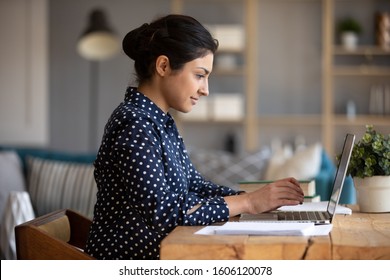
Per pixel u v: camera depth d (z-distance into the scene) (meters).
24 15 7.62
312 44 7.90
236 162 5.79
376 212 2.36
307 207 2.43
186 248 1.67
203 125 7.99
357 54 7.77
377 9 7.75
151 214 1.92
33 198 5.44
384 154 2.32
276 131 7.94
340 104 7.82
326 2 7.48
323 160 5.55
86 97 8.02
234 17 7.93
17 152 5.96
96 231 2.06
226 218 2.01
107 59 8.01
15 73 7.64
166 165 2.03
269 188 2.08
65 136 8.05
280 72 7.95
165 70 2.08
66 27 7.98
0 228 3.41
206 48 2.08
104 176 2.05
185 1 7.90
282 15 7.93
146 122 2.00
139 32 2.12
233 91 7.98
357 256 1.63
